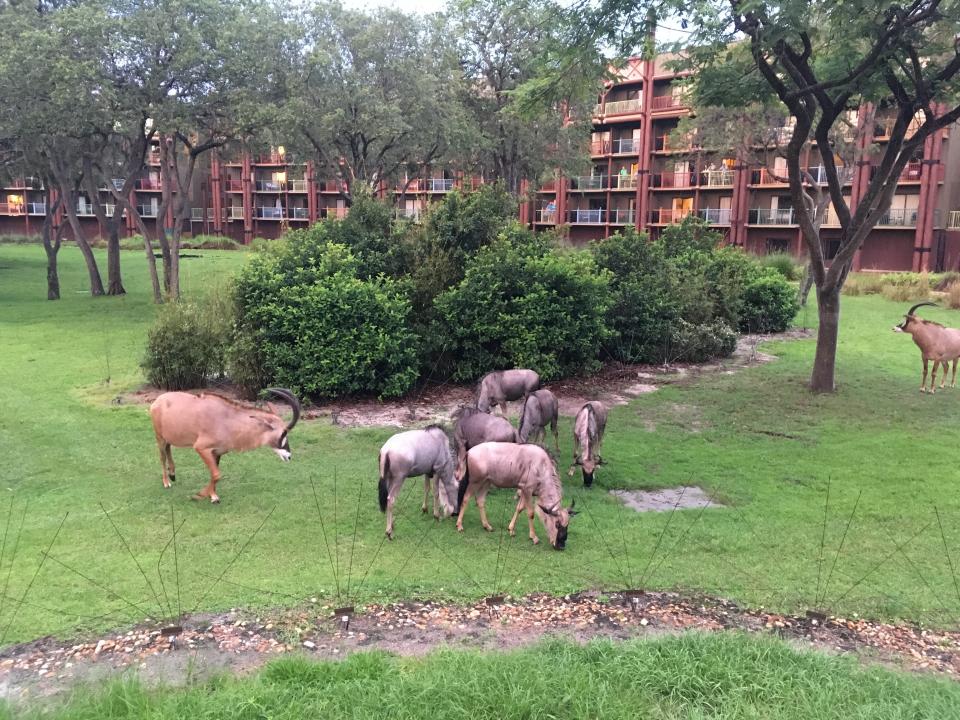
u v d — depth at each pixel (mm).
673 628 6418
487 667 5246
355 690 5000
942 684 5453
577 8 12609
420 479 10070
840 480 10016
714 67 14438
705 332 18203
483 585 7102
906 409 13680
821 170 41594
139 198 59938
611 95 48594
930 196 39219
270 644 6012
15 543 7707
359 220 16141
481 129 32500
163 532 8086
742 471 10375
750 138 26219
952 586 7234
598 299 15820
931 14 11461
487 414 9453
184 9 21031
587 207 50562
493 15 29312
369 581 7102
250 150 25922
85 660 5738
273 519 8516
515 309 14844
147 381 14867
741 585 7211
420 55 29719
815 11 11664
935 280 32875
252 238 58500
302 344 13461
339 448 11148
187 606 6566
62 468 10031
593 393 15047
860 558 7781
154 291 25641
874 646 6242
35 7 23266
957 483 9859
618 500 9375
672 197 47500
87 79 20094
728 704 4863
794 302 23328
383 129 28281
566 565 7551
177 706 4750
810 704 4852
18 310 24781
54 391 14156
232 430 8859
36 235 56750
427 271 15273
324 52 26984
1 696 5234
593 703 4820
